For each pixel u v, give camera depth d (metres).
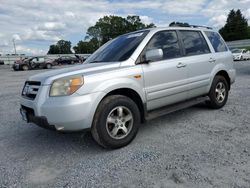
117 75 3.86
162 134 4.43
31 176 3.24
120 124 3.88
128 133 3.97
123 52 4.39
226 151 3.58
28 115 3.92
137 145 4.00
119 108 3.86
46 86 3.62
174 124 4.93
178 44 4.91
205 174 3.00
